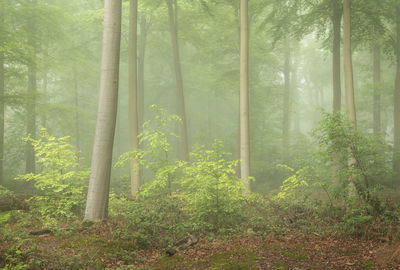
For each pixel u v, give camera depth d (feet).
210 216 26.94
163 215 27.22
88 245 20.24
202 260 19.30
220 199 26.37
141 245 21.45
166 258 19.97
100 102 26.73
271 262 18.44
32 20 53.52
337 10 48.70
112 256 19.02
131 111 42.75
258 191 52.49
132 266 17.76
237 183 28.27
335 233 23.41
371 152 26.94
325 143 28.71
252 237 24.13
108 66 26.73
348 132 28.07
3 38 42.50
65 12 59.88
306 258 18.85
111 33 26.84
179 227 24.49
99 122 26.58
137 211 27.30
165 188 30.99
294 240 22.88
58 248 19.44
